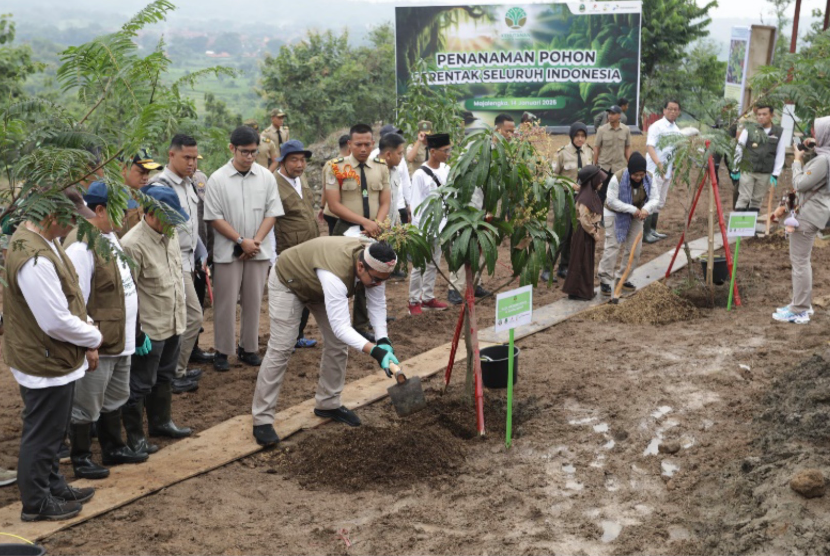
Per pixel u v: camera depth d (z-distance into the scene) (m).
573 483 5.39
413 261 6.17
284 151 7.89
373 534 4.80
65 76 5.15
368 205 8.60
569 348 8.05
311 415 6.48
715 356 7.56
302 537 4.77
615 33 19.19
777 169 12.02
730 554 4.36
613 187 9.47
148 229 5.77
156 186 5.83
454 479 5.48
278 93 26.11
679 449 5.74
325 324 6.20
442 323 9.03
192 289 6.96
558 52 19.36
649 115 24.23
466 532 4.80
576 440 6.00
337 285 5.67
